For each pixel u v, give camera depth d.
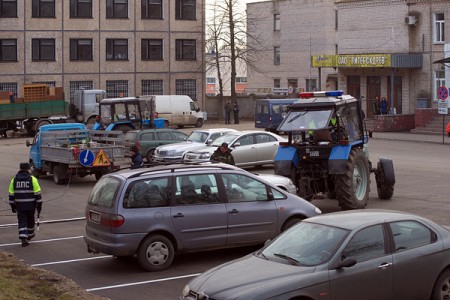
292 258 8.53
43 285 10.38
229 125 55.75
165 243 12.05
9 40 56.81
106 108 37.09
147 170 12.29
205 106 64.88
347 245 8.45
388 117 45.72
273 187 13.09
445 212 17.28
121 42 61.19
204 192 12.45
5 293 9.32
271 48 73.19
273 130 45.41
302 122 17.09
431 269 8.91
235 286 7.90
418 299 8.84
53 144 27.48
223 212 12.44
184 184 12.34
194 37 63.97
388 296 8.55
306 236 8.92
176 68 63.41
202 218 12.27
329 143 17.05
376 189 22.05
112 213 11.77
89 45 59.91
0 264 11.95
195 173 12.47
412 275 8.74
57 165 25.88
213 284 8.08
